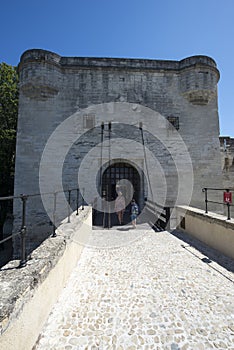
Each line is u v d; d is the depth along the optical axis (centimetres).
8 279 201
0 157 1291
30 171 988
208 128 1080
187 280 358
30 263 241
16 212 971
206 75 1045
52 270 270
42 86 991
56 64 1026
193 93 1060
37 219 969
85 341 221
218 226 498
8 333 158
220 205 1045
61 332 232
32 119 1013
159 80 1092
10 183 1403
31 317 203
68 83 1055
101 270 401
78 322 250
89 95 1055
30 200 975
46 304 247
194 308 280
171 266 417
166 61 1104
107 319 257
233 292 320
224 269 399
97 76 1069
